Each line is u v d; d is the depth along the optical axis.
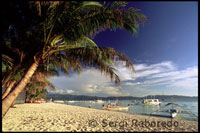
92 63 5.46
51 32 4.63
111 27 4.70
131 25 4.59
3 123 5.36
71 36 4.69
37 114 9.02
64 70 7.41
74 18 4.36
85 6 4.21
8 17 3.71
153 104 50.91
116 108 27.47
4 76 5.46
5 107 3.50
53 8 3.85
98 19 4.39
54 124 5.79
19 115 7.99
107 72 5.43
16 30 4.61
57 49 5.05
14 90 3.78
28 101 29.80
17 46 5.11
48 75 9.21
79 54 5.41
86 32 4.68
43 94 35.91
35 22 4.35
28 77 4.12
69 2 3.86
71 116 9.03
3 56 4.83
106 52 5.16
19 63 5.52
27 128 4.79
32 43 4.84
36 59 4.43
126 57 5.32
